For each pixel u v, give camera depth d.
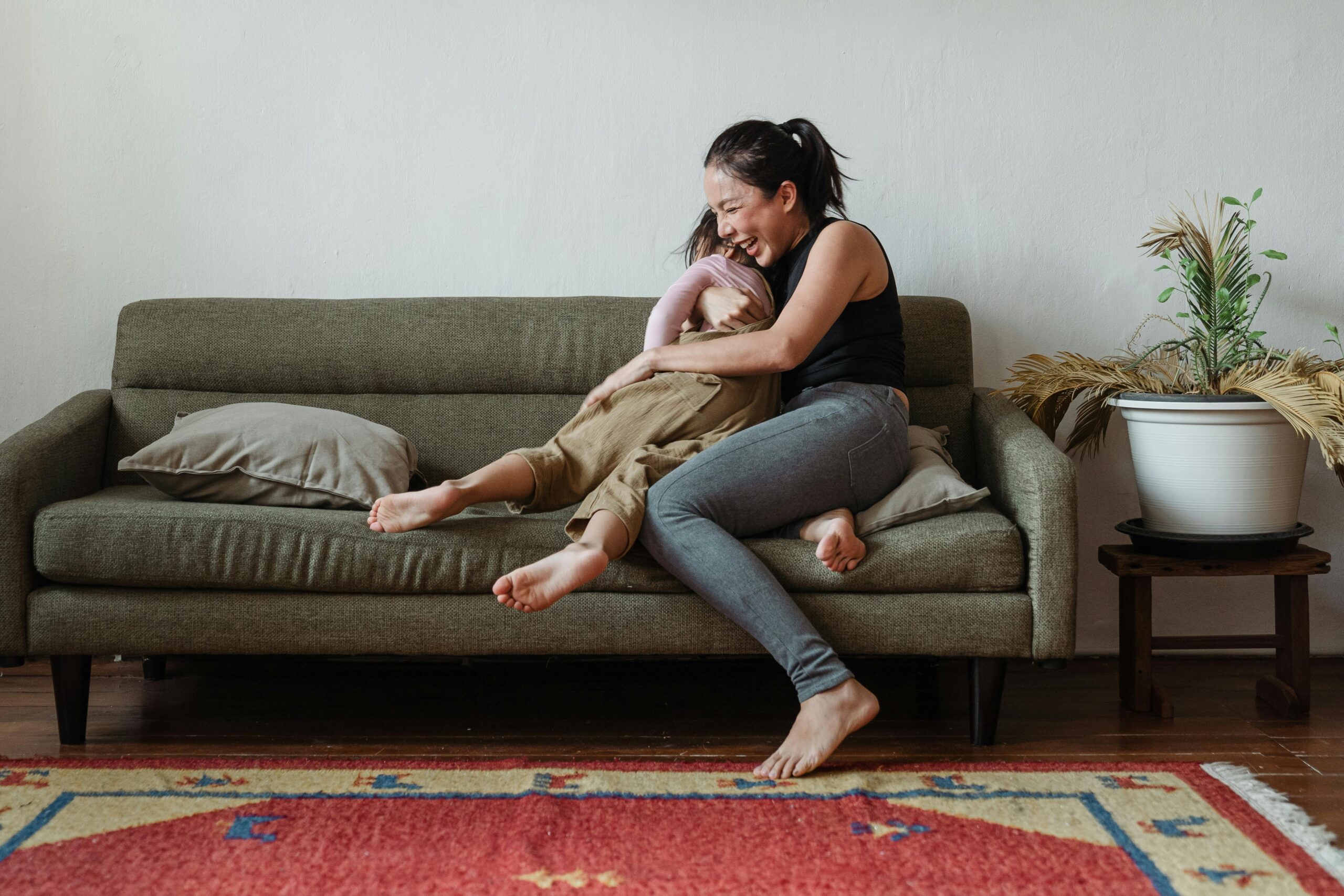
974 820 1.32
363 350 2.19
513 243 2.40
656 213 2.39
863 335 1.77
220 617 1.64
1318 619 2.34
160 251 2.39
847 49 2.36
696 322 1.84
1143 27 2.33
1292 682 1.90
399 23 2.38
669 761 1.59
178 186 2.39
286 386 2.20
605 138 2.39
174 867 1.19
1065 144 2.35
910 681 2.17
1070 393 2.14
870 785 1.45
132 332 2.20
